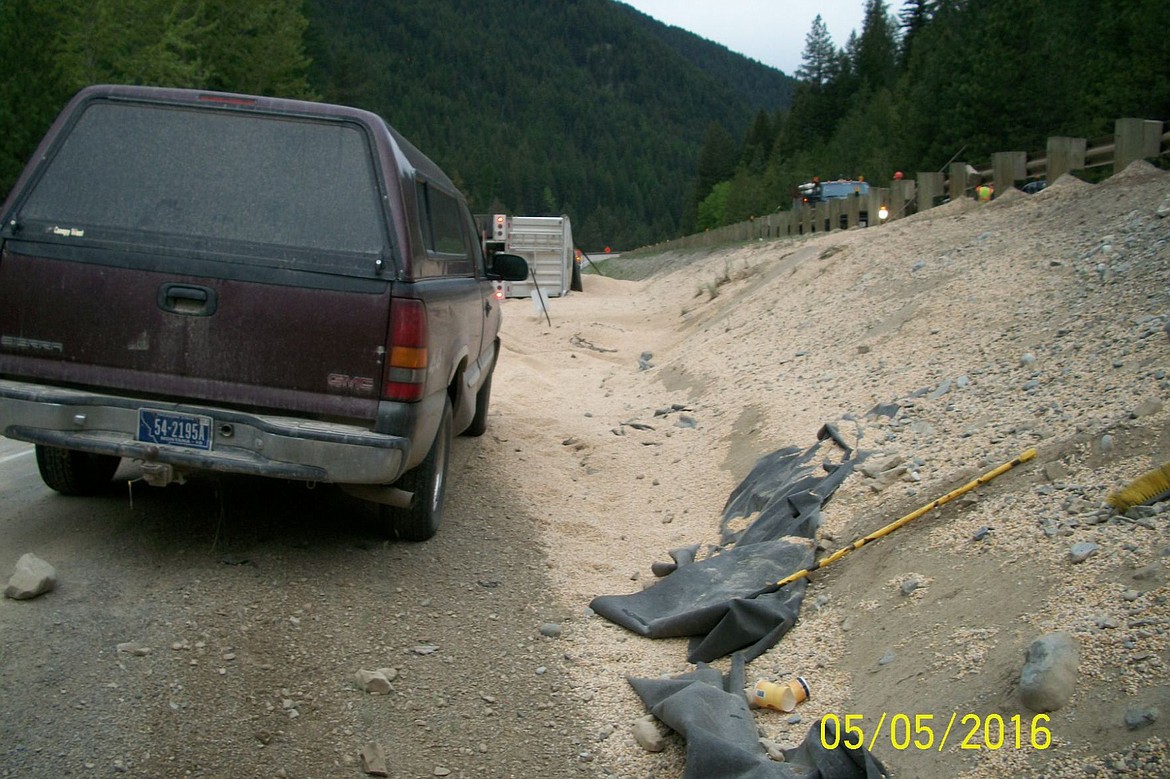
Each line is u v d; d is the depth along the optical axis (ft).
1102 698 10.94
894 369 26.76
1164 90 82.43
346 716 13.21
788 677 14.40
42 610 14.66
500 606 17.17
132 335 15.99
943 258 36.14
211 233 16.03
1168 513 13.89
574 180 654.12
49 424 15.87
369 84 279.90
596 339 56.29
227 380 16.01
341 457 15.76
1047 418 18.70
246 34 159.43
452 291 18.75
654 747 12.90
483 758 12.71
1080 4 125.39
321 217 16.15
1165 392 17.24
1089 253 28.63
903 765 11.44
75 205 16.17
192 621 14.82
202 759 11.89
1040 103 87.30
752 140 397.19
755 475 22.93
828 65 367.86
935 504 16.57
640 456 28.12
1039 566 13.87
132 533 18.04
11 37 91.86
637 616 16.79
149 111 16.66
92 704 12.57
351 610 16.06
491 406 33.99
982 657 12.53
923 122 105.50
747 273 65.46
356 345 15.92
